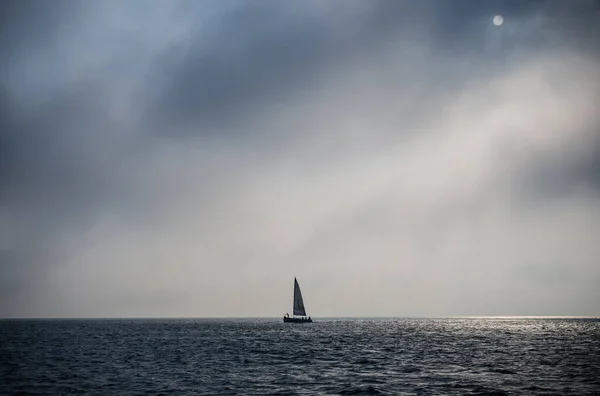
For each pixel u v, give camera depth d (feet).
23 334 589.32
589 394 165.27
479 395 164.45
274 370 228.63
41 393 170.91
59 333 618.85
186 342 426.51
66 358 284.61
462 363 252.42
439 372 219.20
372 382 192.03
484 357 282.15
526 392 168.76
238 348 356.18
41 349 351.46
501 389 174.40
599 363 249.34
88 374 215.72
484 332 594.24
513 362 255.09
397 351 324.60
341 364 251.39
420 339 453.58
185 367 240.53
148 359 278.87
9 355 303.07
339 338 475.72
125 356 296.92
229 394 168.25
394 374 213.87
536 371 220.43
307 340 447.42
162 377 206.59
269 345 385.09
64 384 188.75
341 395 166.20
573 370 223.10
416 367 237.25
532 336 497.87
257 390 175.73
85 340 462.19
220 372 222.07
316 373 218.38
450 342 408.67
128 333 615.57
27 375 212.43
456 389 175.42
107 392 172.14
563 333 563.48
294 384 188.24
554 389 174.29
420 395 164.66
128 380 198.59
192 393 169.99
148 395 166.71
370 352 318.45
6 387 182.29
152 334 583.99
